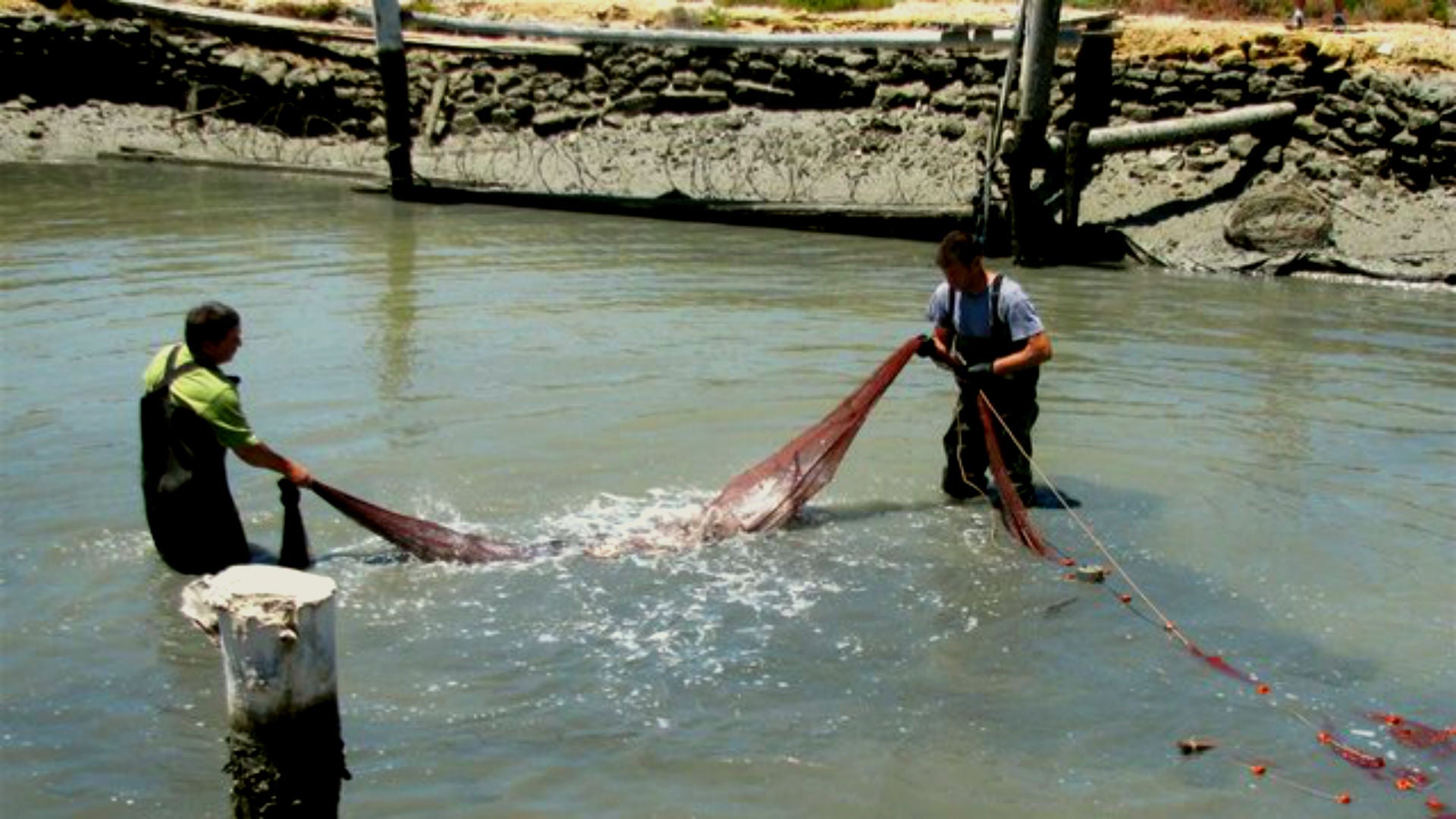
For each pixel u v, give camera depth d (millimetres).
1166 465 8789
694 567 7133
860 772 5336
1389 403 10188
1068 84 18500
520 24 19203
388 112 18766
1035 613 6699
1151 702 5906
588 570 7043
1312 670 6219
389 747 5418
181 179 20203
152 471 6762
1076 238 16391
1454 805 5195
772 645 6320
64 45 22375
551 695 5848
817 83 20234
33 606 6449
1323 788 5301
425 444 8758
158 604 6520
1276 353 11656
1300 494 8328
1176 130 16609
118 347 10695
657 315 12508
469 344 11211
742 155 19844
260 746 4461
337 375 10219
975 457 7992
